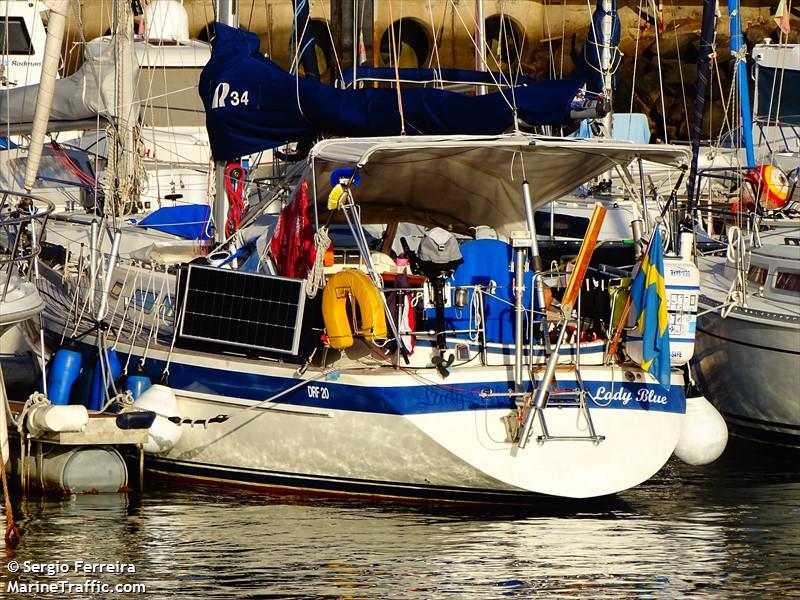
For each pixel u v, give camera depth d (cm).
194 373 4078
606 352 3791
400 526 3597
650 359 3647
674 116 11038
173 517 3688
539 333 3775
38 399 3953
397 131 3944
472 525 3612
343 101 3981
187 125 6744
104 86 4775
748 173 5431
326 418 3797
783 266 4803
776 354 4688
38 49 7494
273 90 4109
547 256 4875
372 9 5706
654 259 3653
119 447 4259
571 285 3572
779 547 3409
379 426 3706
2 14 7431
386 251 4575
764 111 7094
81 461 3972
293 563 3206
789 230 5312
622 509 3872
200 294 4038
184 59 6700
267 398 3925
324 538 3450
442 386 3647
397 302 3744
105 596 2930
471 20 11700
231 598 2919
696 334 5038
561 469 3681
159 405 4025
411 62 11856
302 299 3869
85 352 4322
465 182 4128
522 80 4459
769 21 11375
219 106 4216
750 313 4728
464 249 3788
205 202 6206
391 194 4241
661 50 11325
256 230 4406
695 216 5769
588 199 6181
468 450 3644
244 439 3997
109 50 4822
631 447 3744
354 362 3809
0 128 4888
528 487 3659
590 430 3694
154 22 7062
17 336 4816
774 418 4794
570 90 3859
